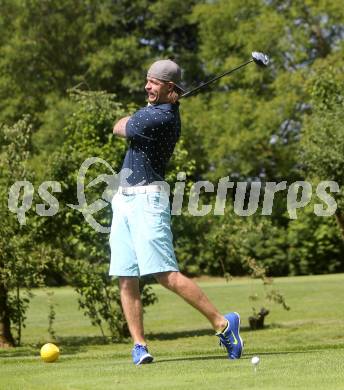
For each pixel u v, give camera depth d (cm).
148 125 1386
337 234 6650
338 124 2992
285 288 5050
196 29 8238
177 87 1423
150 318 3856
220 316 1389
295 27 6512
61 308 4475
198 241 3238
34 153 6775
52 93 7488
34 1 7488
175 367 1263
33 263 2814
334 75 3288
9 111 7506
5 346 2889
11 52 7475
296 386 1012
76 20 7650
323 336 2773
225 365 1259
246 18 6888
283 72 6406
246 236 3306
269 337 2844
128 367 1306
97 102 3116
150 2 8125
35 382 1155
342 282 5372
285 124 6438
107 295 3092
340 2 6231
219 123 6594
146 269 1382
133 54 7569
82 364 1420
